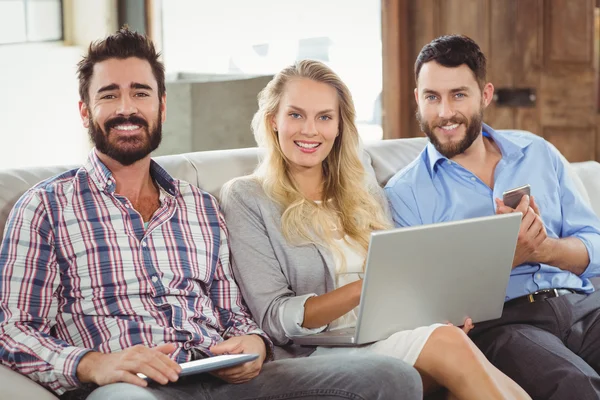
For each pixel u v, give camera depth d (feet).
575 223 8.75
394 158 9.46
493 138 8.93
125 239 7.01
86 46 13.64
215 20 14.55
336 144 8.33
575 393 7.05
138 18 13.73
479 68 8.56
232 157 8.59
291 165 8.22
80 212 6.97
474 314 7.32
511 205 7.72
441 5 14.49
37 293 6.63
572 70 15.25
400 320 6.88
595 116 15.60
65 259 6.83
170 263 7.16
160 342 6.81
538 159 8.92
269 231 7.68
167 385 6.29
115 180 7.30
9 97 12.67
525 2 14.70
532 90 14.84
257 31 14.90
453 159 8.84
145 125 7.22
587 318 8.27
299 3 15.05
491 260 7.07
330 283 7.74
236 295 7.57
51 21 13.44
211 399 6.40
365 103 15.33
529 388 7.35
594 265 8.46
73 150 13.56
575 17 15.16
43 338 6.34
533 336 7.69
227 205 7.82
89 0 13.55
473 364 6.57
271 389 6.41
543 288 8.32
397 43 14.65
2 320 6.43
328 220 8.03
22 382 6.13
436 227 6.61
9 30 12.79
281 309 7.34
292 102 7.94
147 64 7.30
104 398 5.74
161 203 7.41
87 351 6.25
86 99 7.31
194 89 14.06
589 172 10.19
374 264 6.41
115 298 6.87
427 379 6.98
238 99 14.37
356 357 6.54
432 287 6.84
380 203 8.61
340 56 15.25
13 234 6.68
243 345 6.79
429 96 8.60
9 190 7.29
